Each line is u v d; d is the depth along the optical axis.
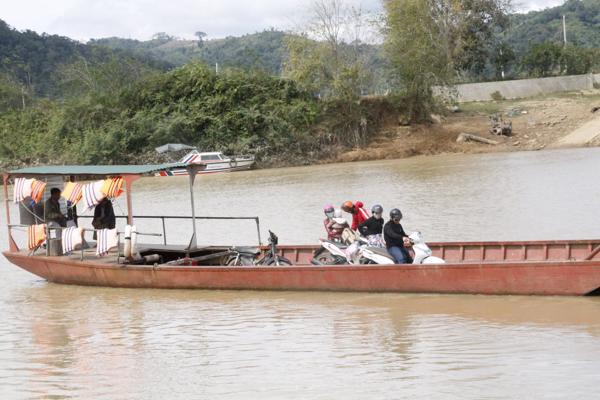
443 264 14.73
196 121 62.00
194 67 65.38
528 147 55.25
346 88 62.75
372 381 10.26
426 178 40.69
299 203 33.56
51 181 20.02
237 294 16.33
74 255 18.86
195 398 10.07
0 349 13.00
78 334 13.81
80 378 11.20
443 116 65.44
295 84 64.44
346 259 16.25
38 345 13.18
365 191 36.41
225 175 54.69
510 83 74.56
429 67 63.72
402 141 61.56
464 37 76.94
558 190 30.83
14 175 19.67
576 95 70.50
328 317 13.91
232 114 62.03
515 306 13.81
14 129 67.75
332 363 11.19
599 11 161.50
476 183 36.06
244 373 10.98
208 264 18.33
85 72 78.94
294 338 12.68
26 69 116.44
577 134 55.62
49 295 17.47
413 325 13.00
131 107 64.94
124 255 17.58
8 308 16.28
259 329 13.41
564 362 10.55
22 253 19.31
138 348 12.67
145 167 18.09
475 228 23.28
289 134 61.53
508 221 24.14
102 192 17.52
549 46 83.31
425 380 10.16
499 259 16.61
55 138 63.53
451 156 55.44
